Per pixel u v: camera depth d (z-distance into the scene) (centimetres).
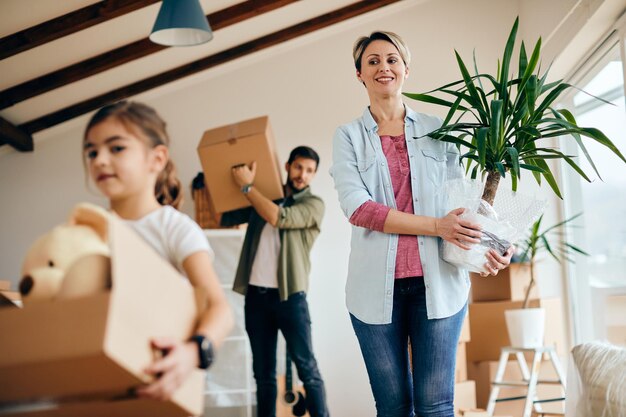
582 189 499
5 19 390
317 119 547
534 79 240
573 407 325
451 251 217
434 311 214
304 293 379
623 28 402
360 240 228
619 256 431
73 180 535
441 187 228
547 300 483
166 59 510
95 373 98
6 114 504
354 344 518
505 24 559
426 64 555
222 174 383
